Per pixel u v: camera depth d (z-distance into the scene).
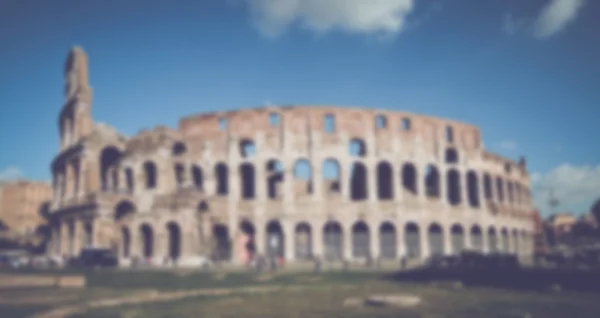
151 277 45.28
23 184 118.00
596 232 102.81
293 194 73.94
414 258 70.88
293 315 23.53
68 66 88.06
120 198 68.25
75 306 25.86
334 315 23.53
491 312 24.44
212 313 24.03
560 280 37.00
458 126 83.12
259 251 72.06
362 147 78.69
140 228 64.25
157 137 72.25
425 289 35.59
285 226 72.50
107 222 66.06
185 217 63.81
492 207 83.81
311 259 70.69
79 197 69.88
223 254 69.31
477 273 43.53
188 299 29.44
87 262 59.22
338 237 73.50
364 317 22.95
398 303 26.59
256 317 22.91
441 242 76.56
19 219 116.25
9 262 68.81
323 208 73.25
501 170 89.31
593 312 24.39
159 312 24.28
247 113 77.19
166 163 71.69
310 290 34.84
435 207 77.06
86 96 80.25
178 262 62.09
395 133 77.75
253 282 41.12
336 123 76.44
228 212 73.38
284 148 75.56
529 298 30.11
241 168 77.75
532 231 97.12
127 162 72.44
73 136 79.25
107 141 73.19
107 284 38.81
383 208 74.12
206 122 78.00
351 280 43.31
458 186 81.81
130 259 62.16
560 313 24.08
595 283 34.75
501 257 50.75
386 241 73.62
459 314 23.80
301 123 76.50
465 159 82.12
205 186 75.00
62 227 72.88
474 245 79.81
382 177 82.06
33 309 24.80
